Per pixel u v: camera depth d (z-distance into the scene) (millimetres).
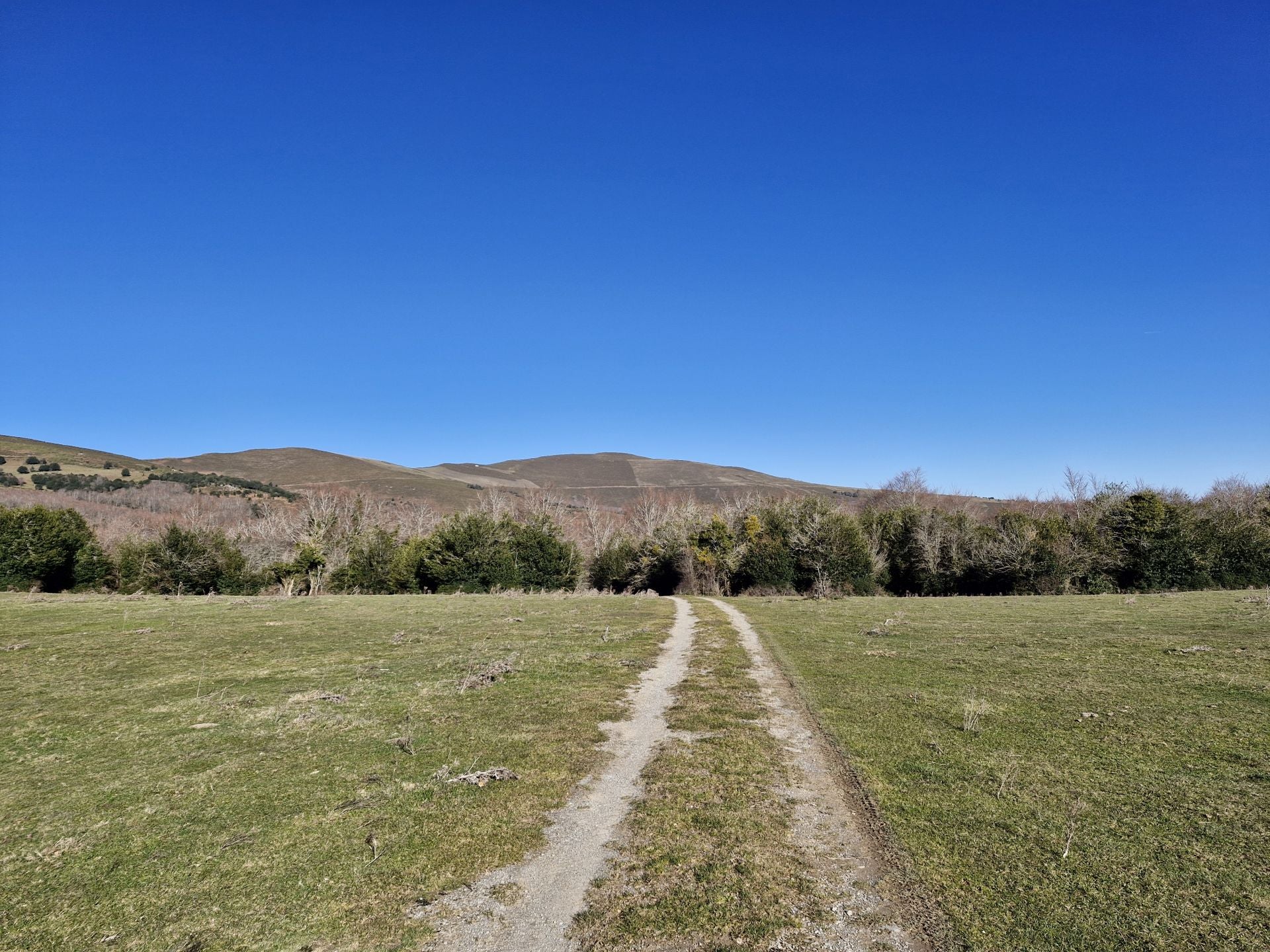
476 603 32750
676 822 7156
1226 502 44062
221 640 19156
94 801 7766
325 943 5117
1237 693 10977
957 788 7758
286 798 7809
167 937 5195
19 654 16406
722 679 14086
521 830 7008
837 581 43500
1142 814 6855
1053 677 12891
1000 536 39812
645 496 97250
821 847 6594
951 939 4988
